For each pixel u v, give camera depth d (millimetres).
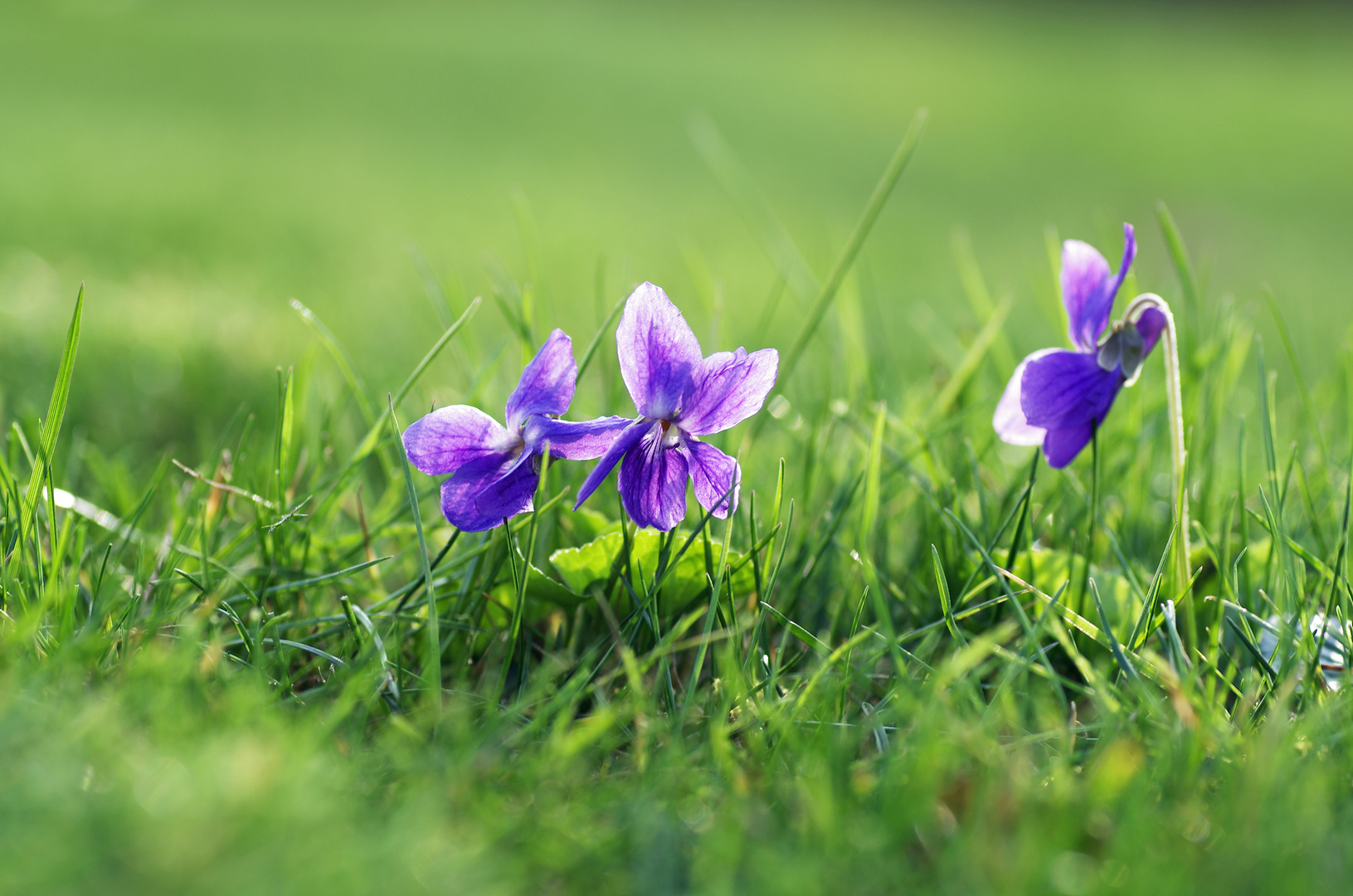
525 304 308
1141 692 256
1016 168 1508
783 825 241
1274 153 1750
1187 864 235
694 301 694
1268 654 278
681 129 1647
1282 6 4023
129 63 1875
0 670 248
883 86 2277
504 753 252
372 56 2197
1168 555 282
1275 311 306
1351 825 239
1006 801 241
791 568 291
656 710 262
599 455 264
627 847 238
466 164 1277
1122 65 2906
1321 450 308
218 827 228
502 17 3139
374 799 241
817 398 334
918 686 261
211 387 408
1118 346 273
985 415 337
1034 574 288
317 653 265
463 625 273
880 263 863
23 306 492
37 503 272
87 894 224
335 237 842
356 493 295
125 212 848
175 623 269
